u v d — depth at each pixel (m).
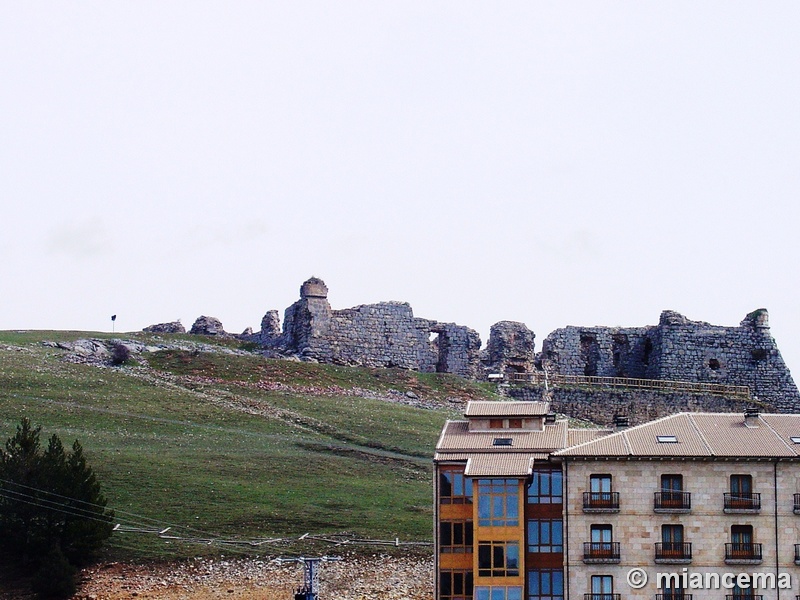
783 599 124.38
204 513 159.00
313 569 132.62
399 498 168.12
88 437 182.75
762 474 125.94
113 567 146.12
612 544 125.44
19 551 146.75
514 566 126.44
